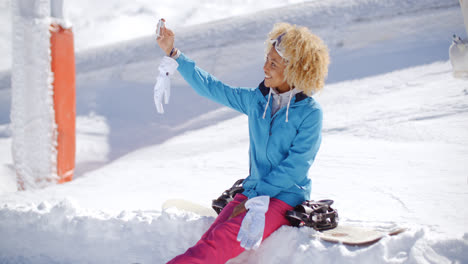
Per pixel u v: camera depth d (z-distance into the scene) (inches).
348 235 101.1
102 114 674.8
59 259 121.4
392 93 477.1
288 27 103.7
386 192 189.0
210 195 217.9
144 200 217.6
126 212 128.8
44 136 364.2
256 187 102.0
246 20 923.4
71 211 131.1
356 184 209.5
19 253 125.6
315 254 95.0
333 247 94.7
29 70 360.8
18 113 363.3
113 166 377.7
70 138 376.8
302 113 99.7
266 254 101.0
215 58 839.1
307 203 102.6
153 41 927.7
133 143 542.6
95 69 869.8
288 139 100.9
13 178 434.0
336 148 301.0
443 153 260.5
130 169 339.0
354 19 798.5
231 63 816.9
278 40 100.7
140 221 120.9
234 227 94.1
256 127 104.7
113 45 952.9
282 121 101.0
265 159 103.6
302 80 99.1
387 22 759.7
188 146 434.3
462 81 456.1
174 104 690.2
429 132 314.2
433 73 526.3
